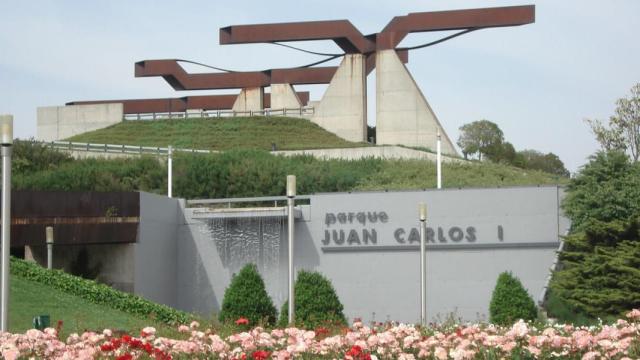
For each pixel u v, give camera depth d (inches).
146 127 3629.4
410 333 683.4
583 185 1481.3
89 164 2564.0
